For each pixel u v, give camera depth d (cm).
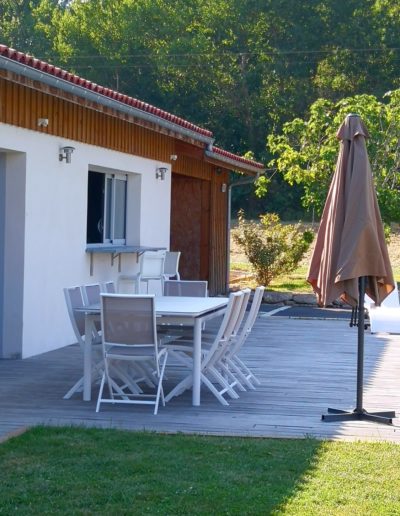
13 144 1031
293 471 583
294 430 718
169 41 4234
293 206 3900
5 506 503
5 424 720
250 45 4191
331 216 765
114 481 552
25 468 580
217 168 1884
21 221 1066
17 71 869
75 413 769
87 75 4275
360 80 4053
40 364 1037
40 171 1100
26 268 1074
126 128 1362
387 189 2059
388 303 1441
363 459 618
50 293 1141
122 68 4238
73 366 1026
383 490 543
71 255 1200
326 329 1450
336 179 768
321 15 4081
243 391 891
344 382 957
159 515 490
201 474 571
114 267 1366
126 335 783
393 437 699
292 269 2158
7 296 1073
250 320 902
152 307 774
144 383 929
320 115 2144
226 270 1983
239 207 3969
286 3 4091
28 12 4831
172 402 830
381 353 1184
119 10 4284
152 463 595
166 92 4209
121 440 661
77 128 1195
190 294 1069
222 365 899
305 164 2228
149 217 1480
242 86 4109
